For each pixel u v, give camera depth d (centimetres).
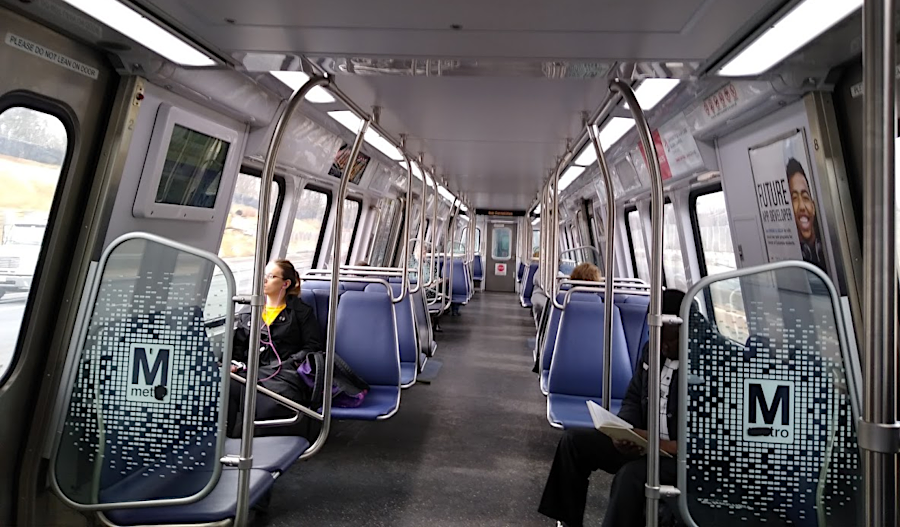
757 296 182
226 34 214
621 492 230
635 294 387
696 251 482
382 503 317
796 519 179
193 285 208
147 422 207
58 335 248
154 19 201
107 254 210
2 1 192
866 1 107
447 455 392
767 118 276
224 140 326
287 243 519
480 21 193
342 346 400
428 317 598
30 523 240
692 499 183
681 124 350
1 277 227
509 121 402
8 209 224
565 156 389
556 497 266
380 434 432
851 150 234
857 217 233
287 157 434
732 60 220
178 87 271
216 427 205
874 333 107
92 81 242
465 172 697
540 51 219
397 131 450
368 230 774
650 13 182
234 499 221
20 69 207
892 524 106
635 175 520
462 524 295
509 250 1728
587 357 379
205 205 327
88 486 206
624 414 267
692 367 183
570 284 441
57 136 238
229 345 206
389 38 211
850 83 228
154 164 269
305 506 311
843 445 177
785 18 183
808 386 179
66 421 209
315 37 213
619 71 240
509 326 1020
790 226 273
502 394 555
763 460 181
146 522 211
